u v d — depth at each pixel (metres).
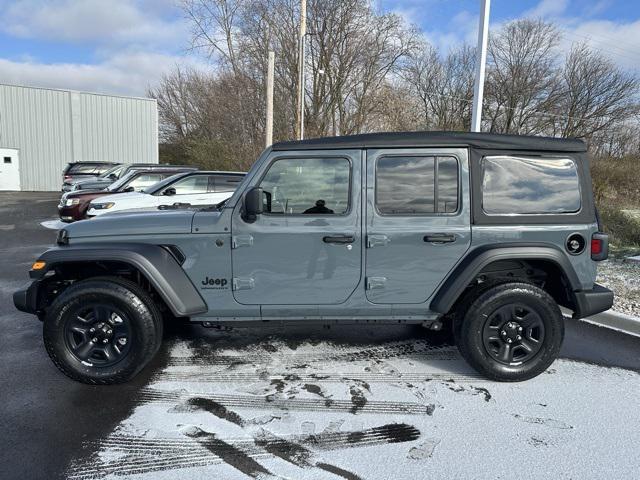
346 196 3.49
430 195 3.49
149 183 11.24
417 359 4.05
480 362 3.56
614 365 3.98
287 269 3.51
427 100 37.84
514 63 37.12
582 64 35.81
